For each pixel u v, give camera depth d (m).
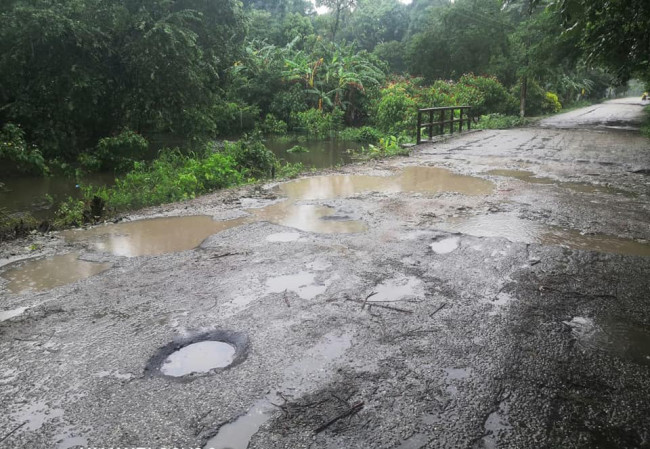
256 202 6.65
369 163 10.24
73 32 12.46
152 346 2.93
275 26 37.31
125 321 3.24
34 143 12.28
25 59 12.35
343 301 3.49
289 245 4.76
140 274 4.06
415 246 4.70
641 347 2.90
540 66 22.28
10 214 8.09
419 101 23.25
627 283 3.81
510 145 13.51
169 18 13.78
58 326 3.18
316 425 2.24
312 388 2.50
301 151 17.78
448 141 14.65
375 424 2.24
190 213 6.09
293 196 7.02
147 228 5.45
